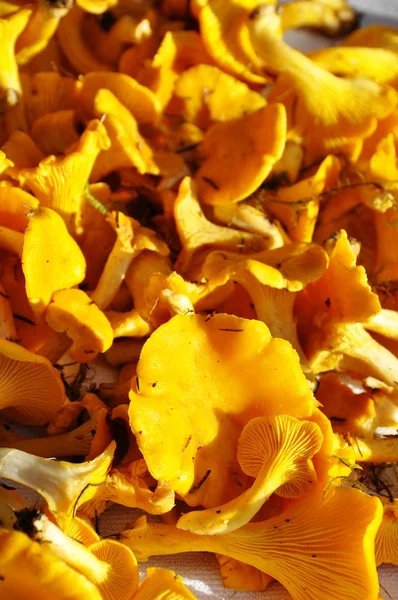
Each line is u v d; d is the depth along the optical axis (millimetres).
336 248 375
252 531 344
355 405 386
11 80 424
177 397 356
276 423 342
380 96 427
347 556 336
